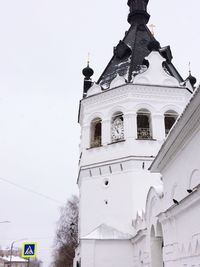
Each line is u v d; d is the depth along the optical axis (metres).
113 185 26.77
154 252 18.58
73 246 52.25
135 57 32.16
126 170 26.53
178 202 12.91
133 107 27.97
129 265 23.61
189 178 12.73
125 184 26.23
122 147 27.12
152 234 18.88
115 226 25.33
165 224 15.57
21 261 101.69
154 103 28.30
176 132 12.64
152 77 29.38
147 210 19.34
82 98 32.69
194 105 10.58
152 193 18.00
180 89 28.92
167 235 15.28
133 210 25.22
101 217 26.39
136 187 25.84
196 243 11.80
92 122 30.28
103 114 29.22
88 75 34.66
